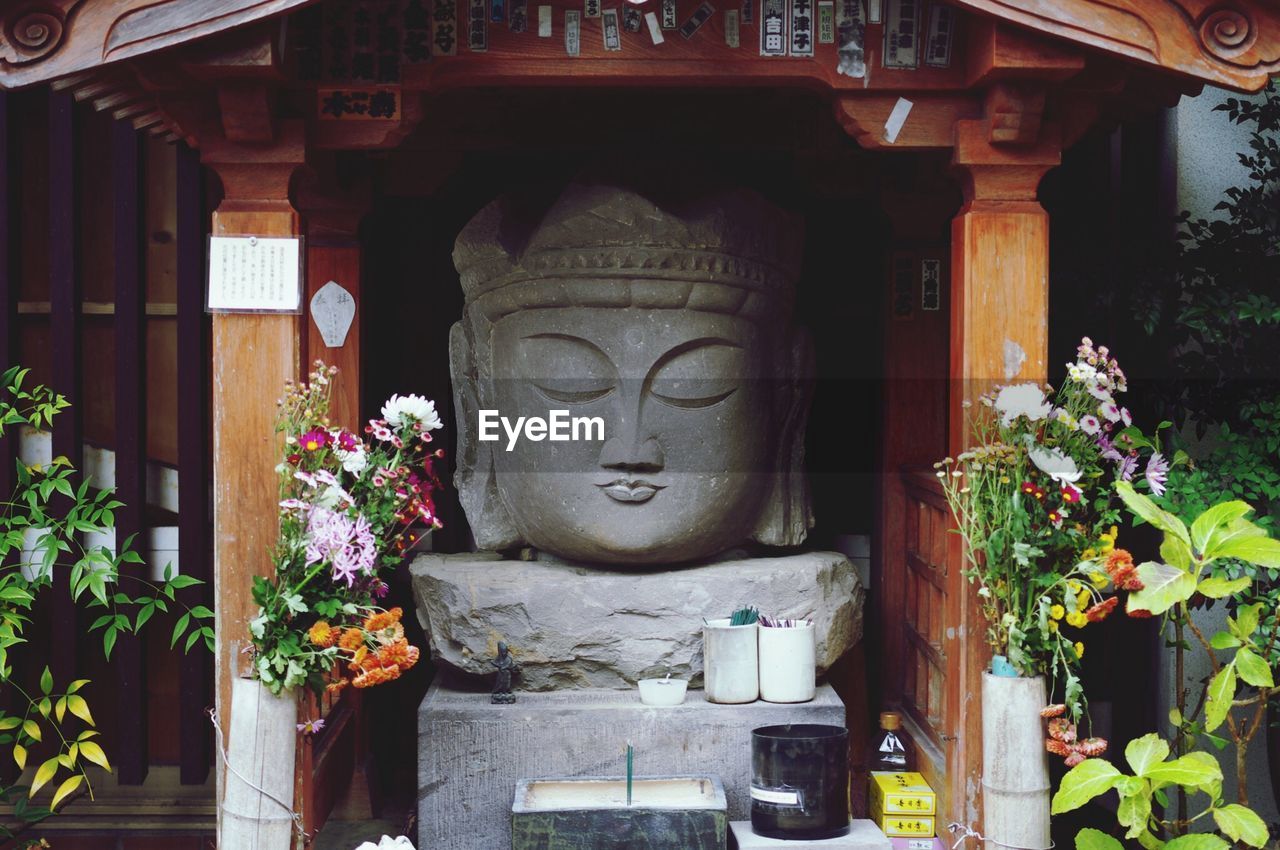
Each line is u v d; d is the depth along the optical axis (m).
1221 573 3.60
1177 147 4.52
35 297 4.61
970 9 3.03
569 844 3.32
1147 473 3.27
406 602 5.16
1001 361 3.29
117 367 4.38
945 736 3.64
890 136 3.32
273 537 3.20
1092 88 3.24
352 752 4.61
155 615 4.63
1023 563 3.07
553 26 3.25
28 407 4.39
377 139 3.26
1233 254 4.08
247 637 3.19
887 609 4.76
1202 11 3.06
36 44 2.93
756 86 3.39
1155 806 4.29
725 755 3.72
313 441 3.10
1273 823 4.21
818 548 5.22
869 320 5.31
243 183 3.23
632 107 4.70
